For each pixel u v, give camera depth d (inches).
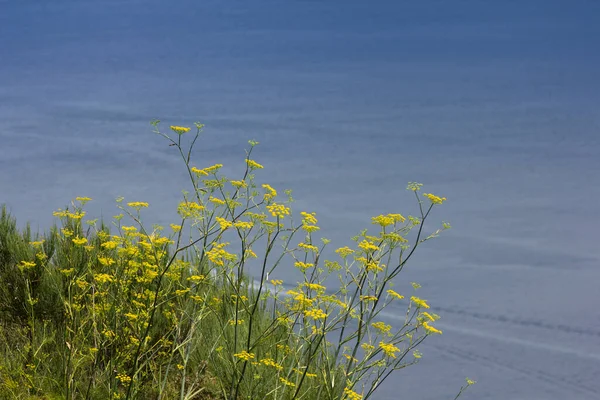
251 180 167.8
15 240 229.6
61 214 190.4
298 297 161.3
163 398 185.2
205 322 203.6
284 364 188.7
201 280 170.6
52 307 210.7
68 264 207.6
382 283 167.3
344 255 169.0
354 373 169.0
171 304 190.9
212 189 167.9
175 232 172.6
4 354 193.3
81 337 184.9
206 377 197.5
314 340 169.3
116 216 179.8
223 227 161.5
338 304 167.2
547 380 339.0
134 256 184.1
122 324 186.9
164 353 183.0
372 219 170.2
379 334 169.6
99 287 181.0
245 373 190.5
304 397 187.8
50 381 183.5
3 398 175.5
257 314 206.7
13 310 213.6
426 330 167.9
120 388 188.5
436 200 169.2
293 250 168.7
